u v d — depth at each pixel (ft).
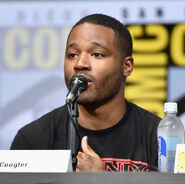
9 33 30.76
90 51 13.87
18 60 30.53
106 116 14.30
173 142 11.50
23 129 15.02
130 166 13.83
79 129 14.34
